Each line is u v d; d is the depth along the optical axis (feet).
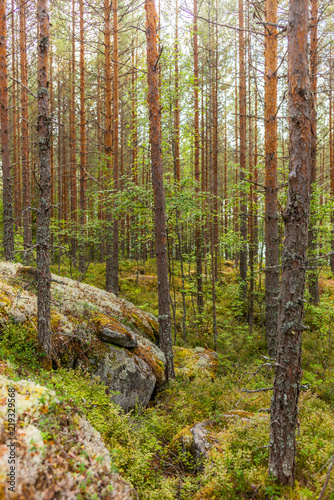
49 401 10.55
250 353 35.06
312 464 11.77
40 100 16.34
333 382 26.43
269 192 28.19
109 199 30.04
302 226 11.16
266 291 28.89
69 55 59.31
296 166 11.05
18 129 63.46
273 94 27.30
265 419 15.51
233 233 39.34
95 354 21.20
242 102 44.88
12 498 6.53
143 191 26.99
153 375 23.63
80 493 7.89
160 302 26.61
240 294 46.55
